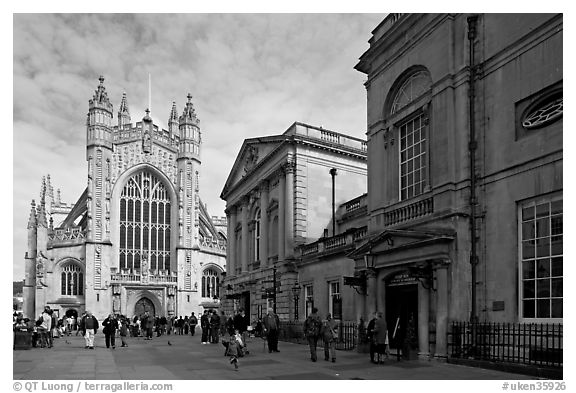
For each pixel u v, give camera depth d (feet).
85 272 221.05
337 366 56.65
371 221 75.20
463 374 46.96
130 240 237.66
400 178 71.56
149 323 129.49
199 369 56.90
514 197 52.70
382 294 68.74
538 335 46.16
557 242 48.11
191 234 244.01
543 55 51.06
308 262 105.81
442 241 57.06
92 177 228.63
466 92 59.11
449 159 59.72
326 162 121.49
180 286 236.43
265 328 78.48
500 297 53.36
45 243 224.12
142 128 244.42
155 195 245.24
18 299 243.19
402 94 72.28
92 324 92.32
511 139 53.72
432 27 64.49
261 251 132.46
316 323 63.36
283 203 120.67
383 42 73.51
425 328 59.21
